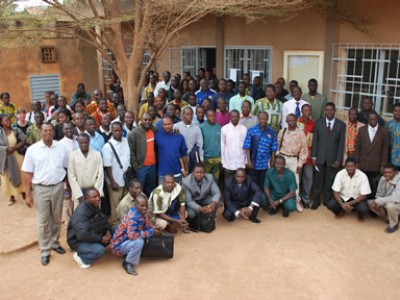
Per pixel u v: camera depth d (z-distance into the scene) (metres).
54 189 5.34
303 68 9.06
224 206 6.60
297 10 8.38
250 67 10.33
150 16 7.70
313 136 6.91
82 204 5.15
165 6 7.68
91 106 8.51
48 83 13.52
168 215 6.03
